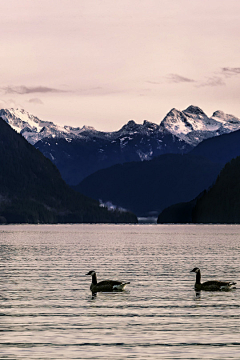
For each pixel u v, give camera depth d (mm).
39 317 45938
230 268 82875
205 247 140625
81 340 38750
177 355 35156
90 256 107375
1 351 35938
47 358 34469
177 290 59969
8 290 59781
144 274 74750
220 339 39062
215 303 52125
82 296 56062
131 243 163875
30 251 123062
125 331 41312
